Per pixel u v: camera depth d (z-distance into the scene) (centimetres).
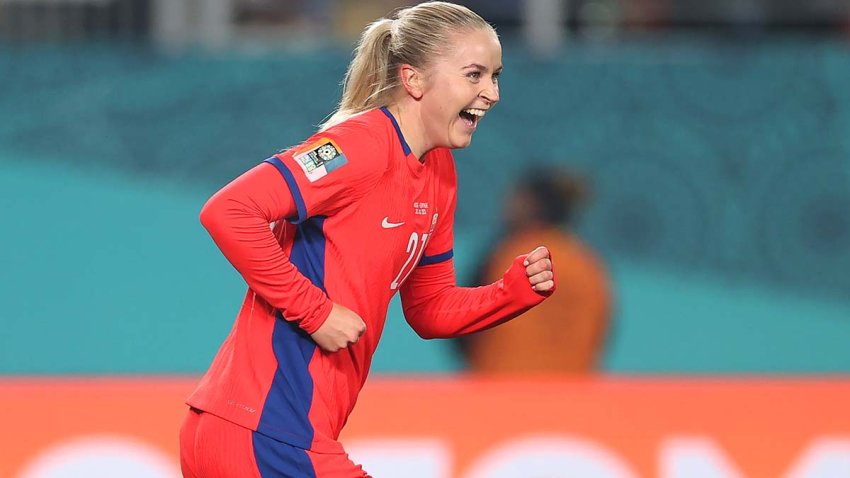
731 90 2097
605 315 2100
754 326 2109
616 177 2095
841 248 2108
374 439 1898
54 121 2036
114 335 2055
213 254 2067
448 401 1980
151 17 2158
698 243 2105
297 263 978
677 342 2108
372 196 963
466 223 2083
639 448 1922
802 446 1944
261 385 968
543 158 2088
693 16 2238
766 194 2103
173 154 2055
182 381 2052
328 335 945
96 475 1820
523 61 2086
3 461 1820
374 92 1015
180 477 1814
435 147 1007
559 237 2095
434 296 1114
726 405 2009
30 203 2039
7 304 2042
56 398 1930
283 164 935
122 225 2053
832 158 2100
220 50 2058
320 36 2198
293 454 962
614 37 2203
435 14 989
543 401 1991
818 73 2098
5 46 2022
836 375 2109
